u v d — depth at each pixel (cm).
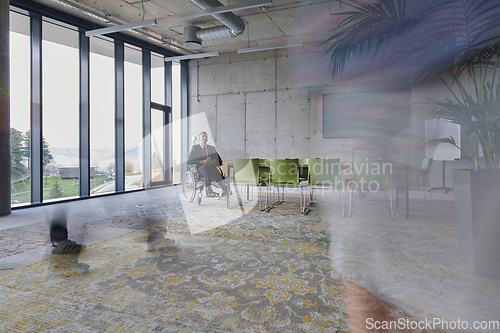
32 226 351
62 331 139
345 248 266
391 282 193
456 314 153
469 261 210
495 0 189
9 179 425
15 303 166
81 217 400
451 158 688
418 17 210
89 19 588
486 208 198
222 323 146
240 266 223
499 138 196
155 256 246
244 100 820
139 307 162
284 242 286
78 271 213
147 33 675
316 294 177
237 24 578
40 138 514
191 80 873
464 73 306
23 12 501
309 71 761
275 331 140
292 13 598
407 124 691
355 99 724
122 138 673
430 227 340
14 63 508
